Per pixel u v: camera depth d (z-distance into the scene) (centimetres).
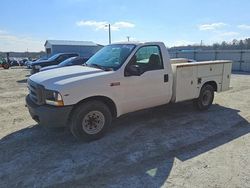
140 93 533
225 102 817
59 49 4172
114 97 495
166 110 701
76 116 460
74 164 397
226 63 725
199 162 400
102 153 434
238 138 500
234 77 1684
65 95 434
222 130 546
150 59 551
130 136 509
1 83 1401
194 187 331
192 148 453
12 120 638
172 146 461
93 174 367
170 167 385
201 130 545
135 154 429
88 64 572
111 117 507
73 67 552
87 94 457
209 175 361
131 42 559
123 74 502
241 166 386
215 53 2669
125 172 372
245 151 440
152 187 333
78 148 455
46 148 458
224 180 347
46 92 445
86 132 475
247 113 681
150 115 653
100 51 610
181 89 611
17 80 1559
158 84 561
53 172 373
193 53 2900
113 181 348
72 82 444
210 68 680
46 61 1792
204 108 698
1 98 934
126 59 511
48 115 438
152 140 488
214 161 403
